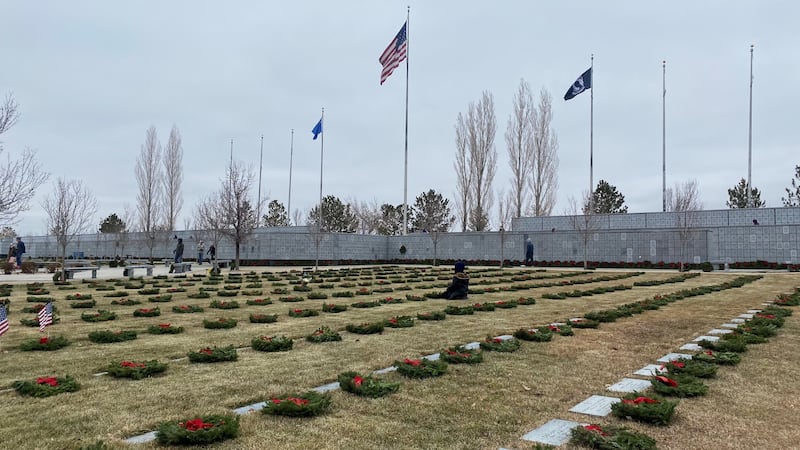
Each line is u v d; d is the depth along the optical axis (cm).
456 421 492
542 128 5116
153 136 5869
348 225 6788
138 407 528
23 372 675
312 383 624
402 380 638
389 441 440
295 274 2933
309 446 427
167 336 952
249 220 3250
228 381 629
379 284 2256
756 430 467
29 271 3186
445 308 1379
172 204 5900
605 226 4216
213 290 1911
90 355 782
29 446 423
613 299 1638
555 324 1084
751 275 2797
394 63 3931
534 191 5109
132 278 2530
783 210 3569
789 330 1005
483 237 4544
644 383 626
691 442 439
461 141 5266
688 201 4584
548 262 4100
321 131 4866
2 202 1795
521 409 529
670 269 3591
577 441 435
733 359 720
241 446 427
